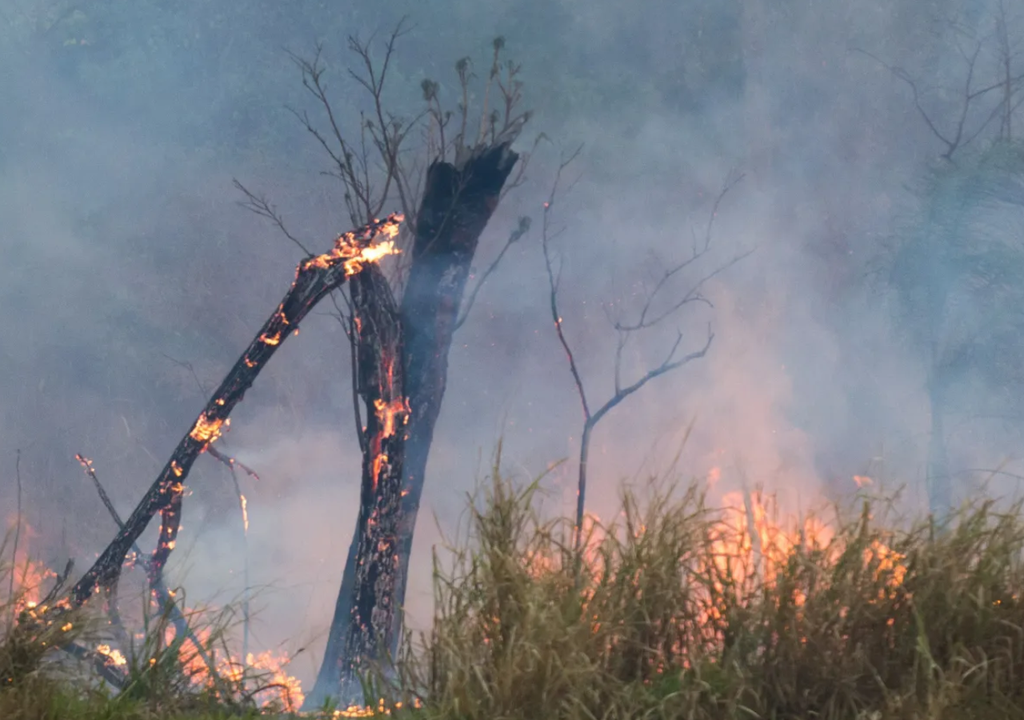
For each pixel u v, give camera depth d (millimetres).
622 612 4016
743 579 4164
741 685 3766
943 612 3938
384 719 3973
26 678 4238
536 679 3752
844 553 4055
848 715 3789
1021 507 4379
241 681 4605
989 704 3711
